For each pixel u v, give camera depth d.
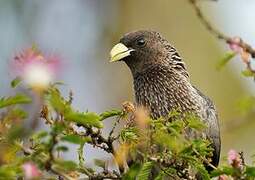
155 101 12.27
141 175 8.27
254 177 8.09
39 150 7.19
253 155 8.69
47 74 6.99
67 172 7.54
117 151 8.33
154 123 8.19
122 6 20.45
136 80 12.54
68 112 7.13
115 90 19.84
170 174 8.55
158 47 12.51
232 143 17.88
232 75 19.16
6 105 7.40
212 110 12.38
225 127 13.46
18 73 7.04
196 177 8.99
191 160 8.32
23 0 22.00
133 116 8.43
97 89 20.53
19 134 7.31
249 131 17.73
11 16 21.89
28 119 7.46
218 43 19.42
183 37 19.48
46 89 7.10
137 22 20.02
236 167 8.09
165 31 19.61
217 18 19.94
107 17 20.86
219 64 9.31
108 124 15.54
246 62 9.14
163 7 19.80
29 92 7.34
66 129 7.46
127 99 19.53
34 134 7.32
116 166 8.88
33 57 7.01
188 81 12.43
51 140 7.10
